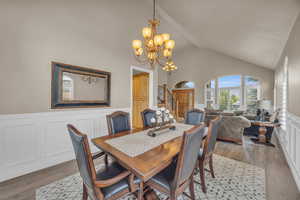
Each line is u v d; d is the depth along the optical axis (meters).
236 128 3.46
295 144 2.08
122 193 1.23
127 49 3.71
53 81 2.41
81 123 2.82
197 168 2.10
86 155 1.04
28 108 2.17
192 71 7.03
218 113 4.48
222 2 2.13
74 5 2.58
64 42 2.52
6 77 1.97
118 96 3.52
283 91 3.21
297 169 1.95
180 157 1.10
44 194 1.69
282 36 2.56
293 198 1.62
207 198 1.62
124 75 3.66
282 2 1.66
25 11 2.10
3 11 1.92
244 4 1.96
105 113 3.23
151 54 2.35
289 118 2.46
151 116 2.84
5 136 1.98
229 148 3.21
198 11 2.70
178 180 1.14
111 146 1.54
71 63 2.62
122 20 3.20
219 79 6.49
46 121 2.36
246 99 5.86
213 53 6.46
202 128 1.28
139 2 3.05
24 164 2.14
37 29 2.22
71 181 1.95
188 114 3.15
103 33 3.10
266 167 2.34
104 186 1.10
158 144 1.60
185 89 7.33
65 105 2.57
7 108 1.99
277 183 1.90
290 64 2.44
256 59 4.68
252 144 3.49
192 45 6.76
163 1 2.85
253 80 5.72
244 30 2.83
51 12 2.34
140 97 5.24
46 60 2.33
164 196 1.66
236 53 4.97
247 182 1.92
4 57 1.94
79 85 2.75
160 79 7.41
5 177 1.98
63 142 2.57
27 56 2.14
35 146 2.24
